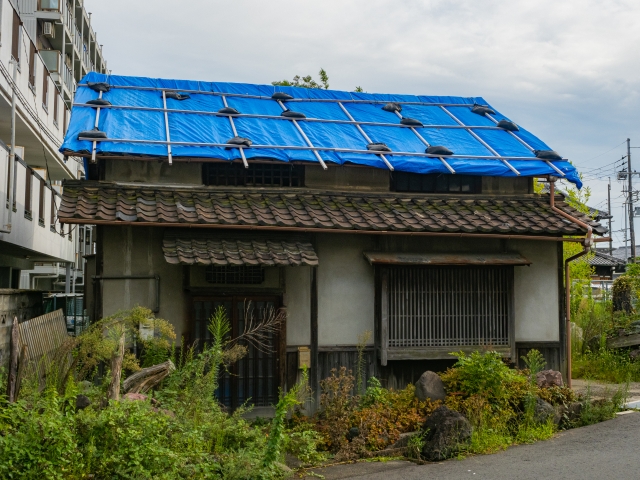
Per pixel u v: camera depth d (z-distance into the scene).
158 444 6.19
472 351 10.60
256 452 7.28
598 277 39.34
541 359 11.12
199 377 8.39
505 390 9.44
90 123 10.88
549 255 11.49
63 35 26.28
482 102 14.77
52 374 7.66
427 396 9.30
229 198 10.26
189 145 10.41
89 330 8.48
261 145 10.70
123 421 6.07
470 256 10.77
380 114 13.45
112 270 9.71
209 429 7.48
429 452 8.07
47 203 16.31
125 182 10.25
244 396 9.91
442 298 10.64
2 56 11.98
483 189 11.72
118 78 13.15
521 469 7.43
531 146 12.50
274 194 10.62
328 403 9.36
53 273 22.50
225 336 9.94
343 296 10.59
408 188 11.47
